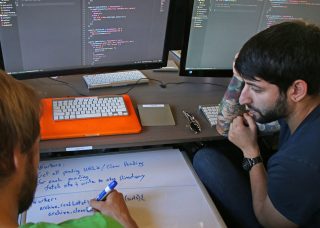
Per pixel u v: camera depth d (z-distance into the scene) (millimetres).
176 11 1441
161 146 1273
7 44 1150
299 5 1349
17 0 1085
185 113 1247
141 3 1226
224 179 1207
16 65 1201
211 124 1196
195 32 1333
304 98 896
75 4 1154
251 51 869
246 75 900
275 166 922
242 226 1145
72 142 1055
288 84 859
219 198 1188
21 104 521
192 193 1062
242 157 1465
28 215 941
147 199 1024
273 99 902
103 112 1173
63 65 1266
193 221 970
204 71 1427
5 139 498
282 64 830
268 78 862
